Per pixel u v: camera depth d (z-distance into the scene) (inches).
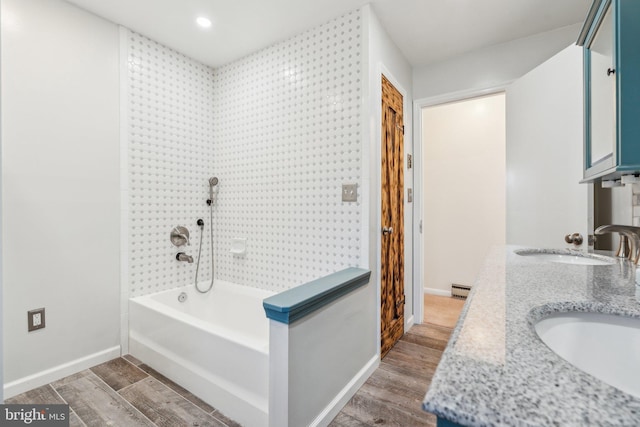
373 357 79.2
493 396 13.9
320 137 81.1
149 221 90.7
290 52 87.2
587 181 52.6
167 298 93.1
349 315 67.6
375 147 77.3
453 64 100.7
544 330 27.2
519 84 86.3
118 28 83.0
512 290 32.7
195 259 102.8
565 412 12.7
